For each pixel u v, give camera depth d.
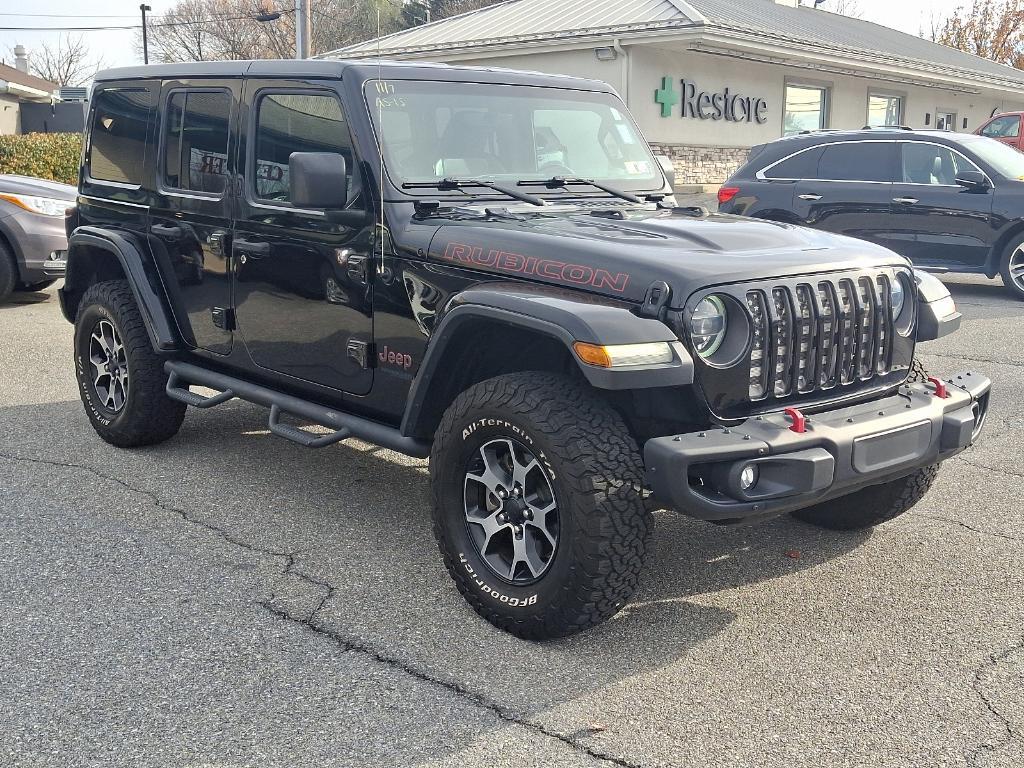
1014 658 3.51
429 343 3.80
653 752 2.95
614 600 3.46
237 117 4.78
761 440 3.33
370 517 4.81
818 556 4.41
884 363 3.93
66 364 7.91
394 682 3.33
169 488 5.16
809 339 3.64
